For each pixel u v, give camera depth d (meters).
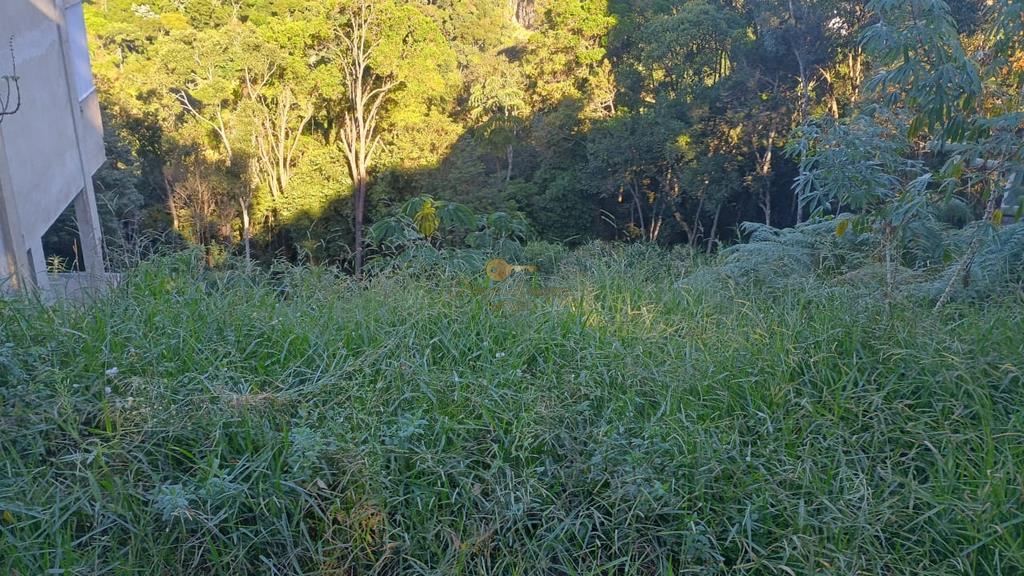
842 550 2.70
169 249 5.23
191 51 28.64
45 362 3.46
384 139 30.44
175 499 2.61
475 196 28.12
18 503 2.65
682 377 3.62
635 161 27.53
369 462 2.91
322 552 2.74
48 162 8.23
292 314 4.22
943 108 4.89
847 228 5.68
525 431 3.15
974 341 3.80
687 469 3.02
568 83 30.25
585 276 5.17
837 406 3.32
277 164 31.00
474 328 4.07
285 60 28.86
